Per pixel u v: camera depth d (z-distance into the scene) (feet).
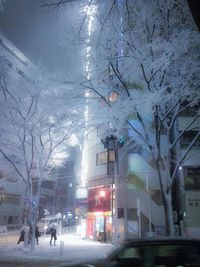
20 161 102.42
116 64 55.11
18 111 75.10
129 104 55.72
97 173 108.78
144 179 94.12
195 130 89.15
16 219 179.93
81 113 75.25
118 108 58.85
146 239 18.02
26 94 76.54
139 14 47.96
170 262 16.84
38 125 76.64
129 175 94.73
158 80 55.83
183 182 91.61
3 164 109.50
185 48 51.62
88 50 56.95
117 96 62.39
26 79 77.46
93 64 58.85
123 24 47.60
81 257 55.93
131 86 59.77
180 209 93.25
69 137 78.69
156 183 93.91
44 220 140.77
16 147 81.46
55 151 83.56
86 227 113.70
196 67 54.34
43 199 229.25
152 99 53.06
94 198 110.63
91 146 114.93
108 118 64.85
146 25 51.57
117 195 88.58
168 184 53.16
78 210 131.03
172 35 51.47
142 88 59.06
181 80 53.83
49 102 74.38
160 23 51.47
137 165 95.14
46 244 89.30
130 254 17.56
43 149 77.05
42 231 126.41
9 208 175.63
